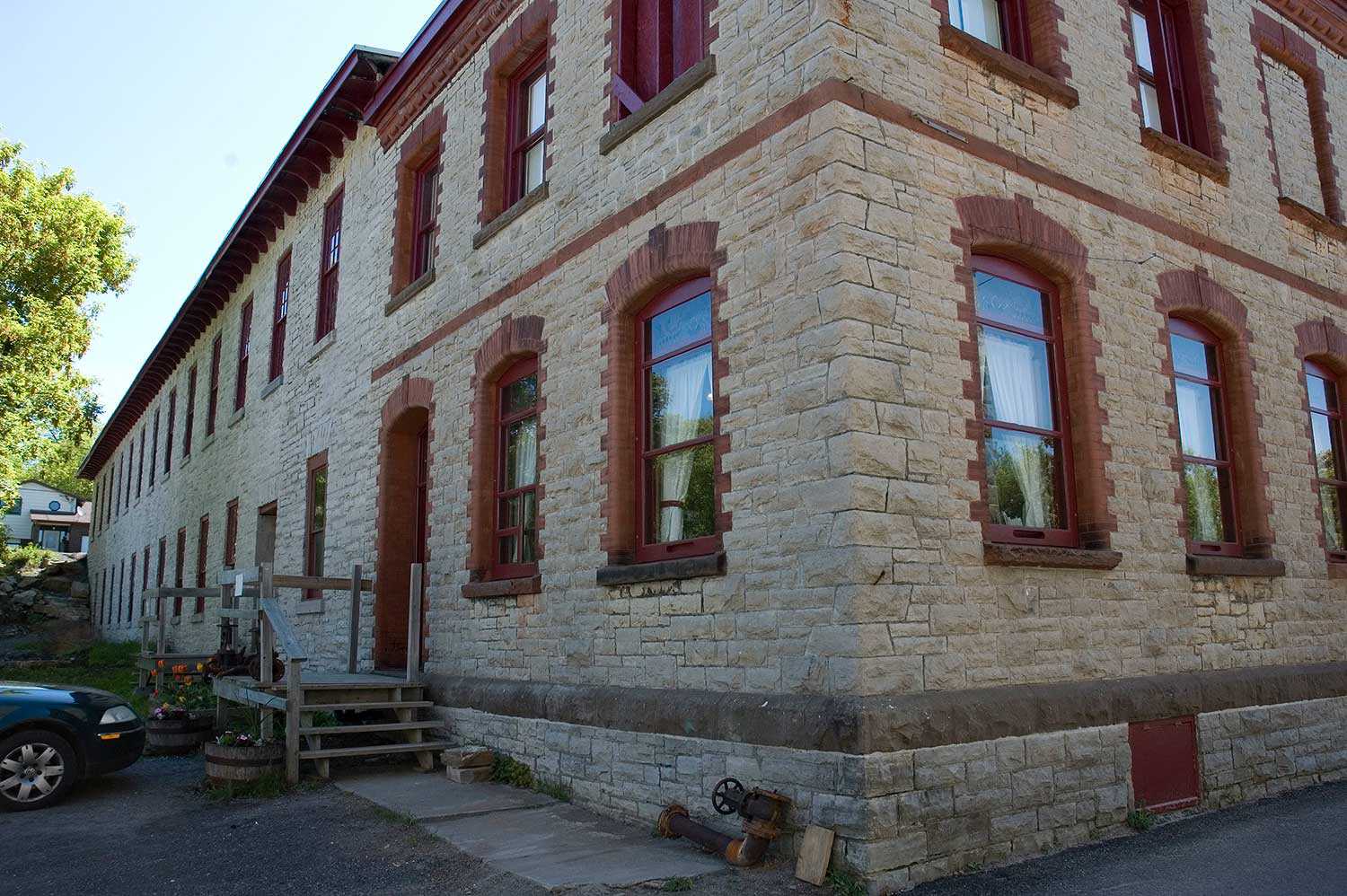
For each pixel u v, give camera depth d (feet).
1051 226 25.52
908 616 19.94
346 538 43.27
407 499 40.70
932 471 21.11
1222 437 30.76
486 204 35.78
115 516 112.57
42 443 98.12
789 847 19.72
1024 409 24.73
